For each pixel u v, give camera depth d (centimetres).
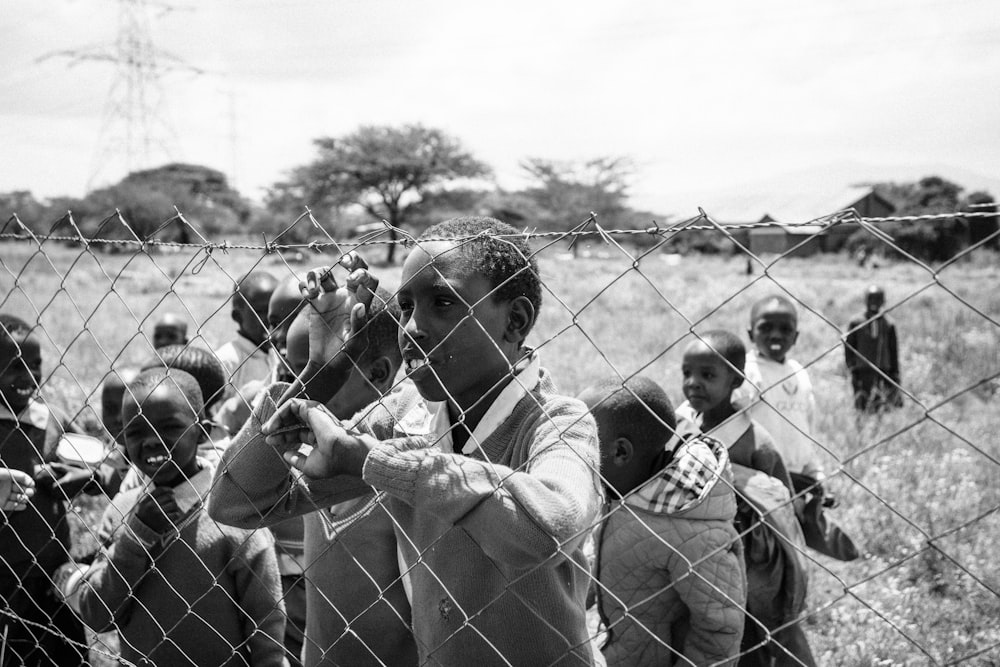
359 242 175
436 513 154
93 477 286
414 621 193
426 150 8306
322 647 228
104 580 253
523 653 174
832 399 896
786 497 308
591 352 1264
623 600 262
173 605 252
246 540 215
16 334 341
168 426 262
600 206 8106
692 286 2794
